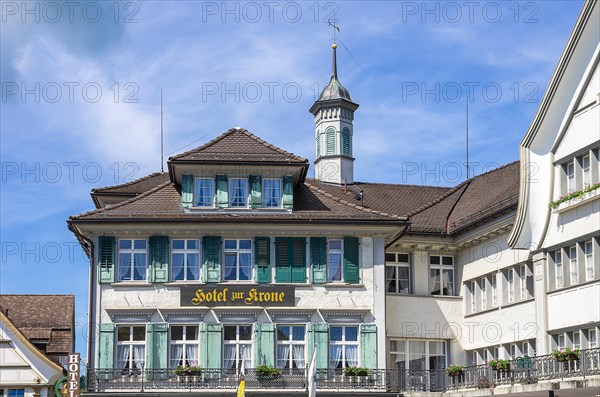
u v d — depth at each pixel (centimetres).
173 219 4381
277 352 4431
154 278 4409
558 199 3938
